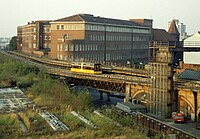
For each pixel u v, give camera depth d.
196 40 84.25
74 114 49.31
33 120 45.66
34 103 56.62
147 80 61.03
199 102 54.41
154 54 65.00
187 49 62.53
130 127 46.34
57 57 124.56
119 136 40.44
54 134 39.88
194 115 55.25
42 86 66.19
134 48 155.75
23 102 57.38
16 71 86.44
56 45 125.88
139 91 63.12
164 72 57.97
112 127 43.69
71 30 124.38
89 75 70.62
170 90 57.78
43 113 49.81
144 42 164.00
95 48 128.62
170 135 41.06
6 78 79.12
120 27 143.75
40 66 91.25
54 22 127.00
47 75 78.25
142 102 62.53
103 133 40.72
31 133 39.81
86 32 123.06
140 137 41.12
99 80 68.44
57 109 52.66
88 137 39.22
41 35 158.50
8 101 57.94
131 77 65.25
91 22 124.50
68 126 43.59
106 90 69.75
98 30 129.88
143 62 164.12
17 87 71.31
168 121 55.34
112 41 138.75
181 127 50.88
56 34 127.19
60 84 67.75
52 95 61.97
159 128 45.44
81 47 120.44
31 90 66.69
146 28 164.00
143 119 49.31
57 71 78.62
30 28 167.00
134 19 171.25
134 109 55.12
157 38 173.38
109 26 136.00
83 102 56.00
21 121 45.66
